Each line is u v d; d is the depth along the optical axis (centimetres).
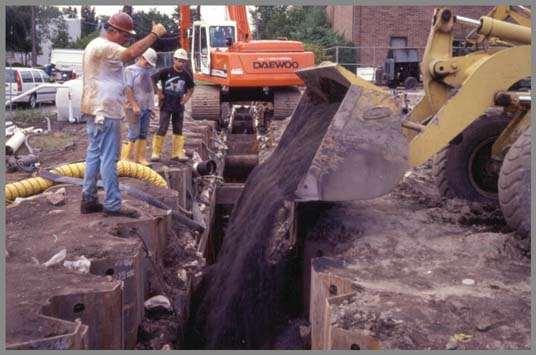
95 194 682
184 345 654
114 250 562
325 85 710
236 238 775
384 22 3356
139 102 960
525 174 577
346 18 3525
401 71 2981
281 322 605
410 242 592
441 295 478
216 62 1686
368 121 593
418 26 3362
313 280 531
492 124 740
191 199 1018
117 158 666
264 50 1631
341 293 503
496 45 714
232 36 1733
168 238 761
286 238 632
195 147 1265
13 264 526
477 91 636
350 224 629
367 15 3347
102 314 463
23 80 2484
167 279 700
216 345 648
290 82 1625
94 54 636
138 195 783
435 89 727
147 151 1216
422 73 736
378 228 624
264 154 1391
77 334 399
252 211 767
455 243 594
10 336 394
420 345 411
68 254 550
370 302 463
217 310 690
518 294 486
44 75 2672
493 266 546
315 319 520
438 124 632
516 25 696
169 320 609
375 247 579
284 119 1689
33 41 4106
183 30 1919
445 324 434
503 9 757
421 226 636
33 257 554
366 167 590
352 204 711
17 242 589
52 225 641
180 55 1046
